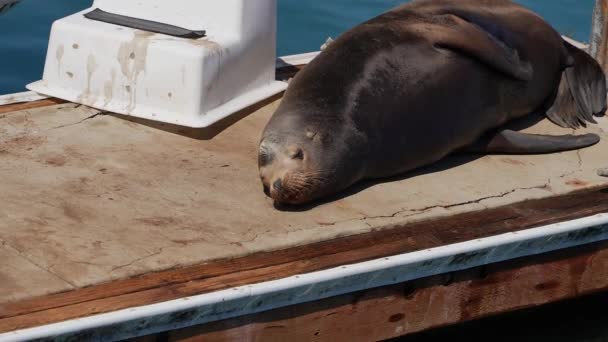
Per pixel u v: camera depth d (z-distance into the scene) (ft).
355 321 24.36
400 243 25.21
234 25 31.42
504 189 28.45
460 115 29.86
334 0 51.06
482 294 26.02
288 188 26.16
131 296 22.27
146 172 27.94
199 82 30.09
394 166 28.66
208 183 27.58
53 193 26.48
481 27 31.48
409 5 31.71
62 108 31.40
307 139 26.76
